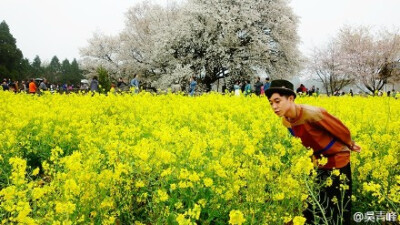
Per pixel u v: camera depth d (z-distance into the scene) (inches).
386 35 1456.7
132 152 157.3
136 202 145.2
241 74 1284.4
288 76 1318.9
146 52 1491.1
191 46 1311.5
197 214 102.7
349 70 1443.2
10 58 2529.5
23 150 220.1
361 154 166.1
